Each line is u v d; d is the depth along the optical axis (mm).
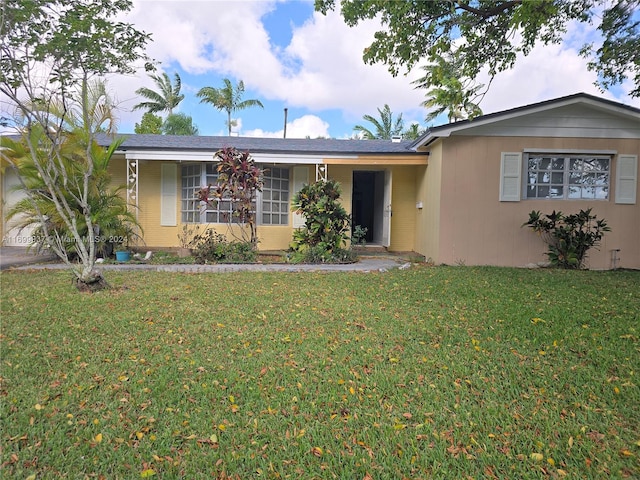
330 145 12133
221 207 10656
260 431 2545
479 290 6246
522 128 8961
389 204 11375
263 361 3553
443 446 2396
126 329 4320
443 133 8797
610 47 7617
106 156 8922
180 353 3711
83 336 4105
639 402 2840
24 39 4902
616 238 9062
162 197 11109
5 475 2109
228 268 8172
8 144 8305
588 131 8969
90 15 5098
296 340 4039
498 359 3596
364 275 7617
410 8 7238
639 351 3705
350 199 11578
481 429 2561
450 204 9094
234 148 9445
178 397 2926
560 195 9117
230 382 3156
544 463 2240
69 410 2742
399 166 11867
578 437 2463
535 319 4656
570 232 8664
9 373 3266
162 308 5125
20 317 4680
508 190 9047
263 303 5418
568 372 3318
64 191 8211
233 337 4125
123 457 2281
